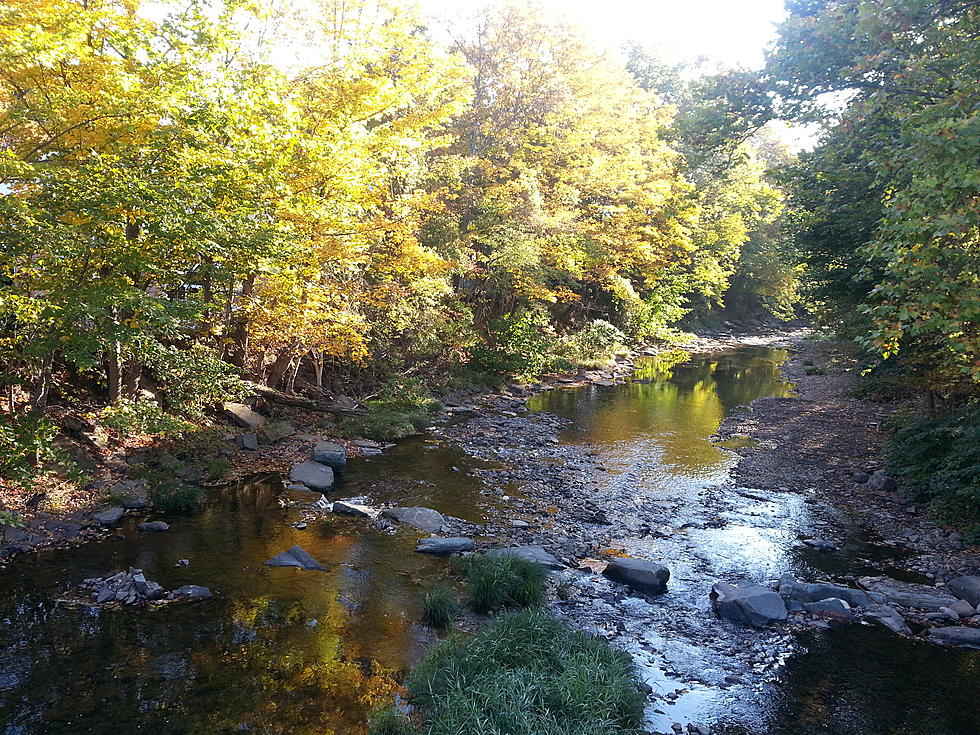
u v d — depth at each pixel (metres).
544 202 33.91
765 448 20.75
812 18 13.29
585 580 11.40
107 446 14.97
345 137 16.33
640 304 44.84
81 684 7.73
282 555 11.55
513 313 33.91
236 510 13.85
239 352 19.52
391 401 23.31
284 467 16.75
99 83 12.03
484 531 13.37
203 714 7.30
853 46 12.65
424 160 26.00
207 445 16.58
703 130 16.27
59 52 10.38
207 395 16.41
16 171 10.09
